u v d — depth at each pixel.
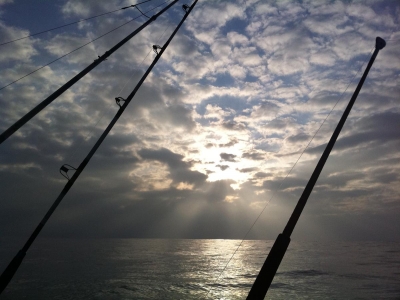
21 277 37.66
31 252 79.62
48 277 37.72
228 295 28.97
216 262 59.09
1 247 94.50
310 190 5.62
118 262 56.78
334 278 38.03
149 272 43.28
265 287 4.83
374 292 28.62
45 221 6.21
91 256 69.69
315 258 67.56
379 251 91.31
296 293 28.91
